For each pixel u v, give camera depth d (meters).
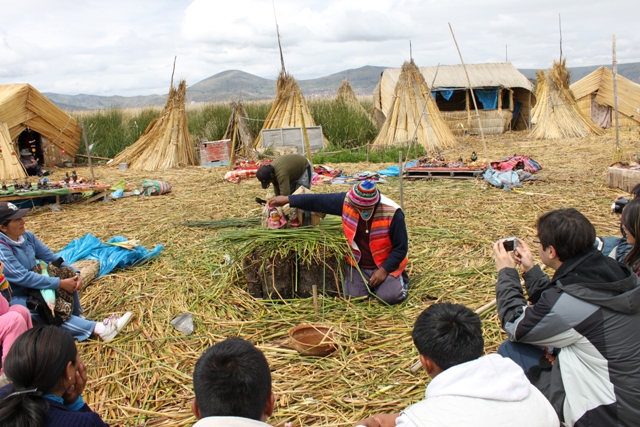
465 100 24.77
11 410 1.94
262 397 1.85
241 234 4.72
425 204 8.09
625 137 17.45
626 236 3.06
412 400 3.16
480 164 10.61
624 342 2.28
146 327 4.24
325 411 3.10
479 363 1.91
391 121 18.14
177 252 6.04
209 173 13.44
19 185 9.28
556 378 2.48
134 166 15.20
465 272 5.09
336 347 3.79
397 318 4.23
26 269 3.90
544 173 10.77
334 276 4.62
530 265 2.90
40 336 2.20
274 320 4.26
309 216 4.98
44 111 15.62
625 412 2.27
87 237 5.73
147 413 3.17
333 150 16.56
